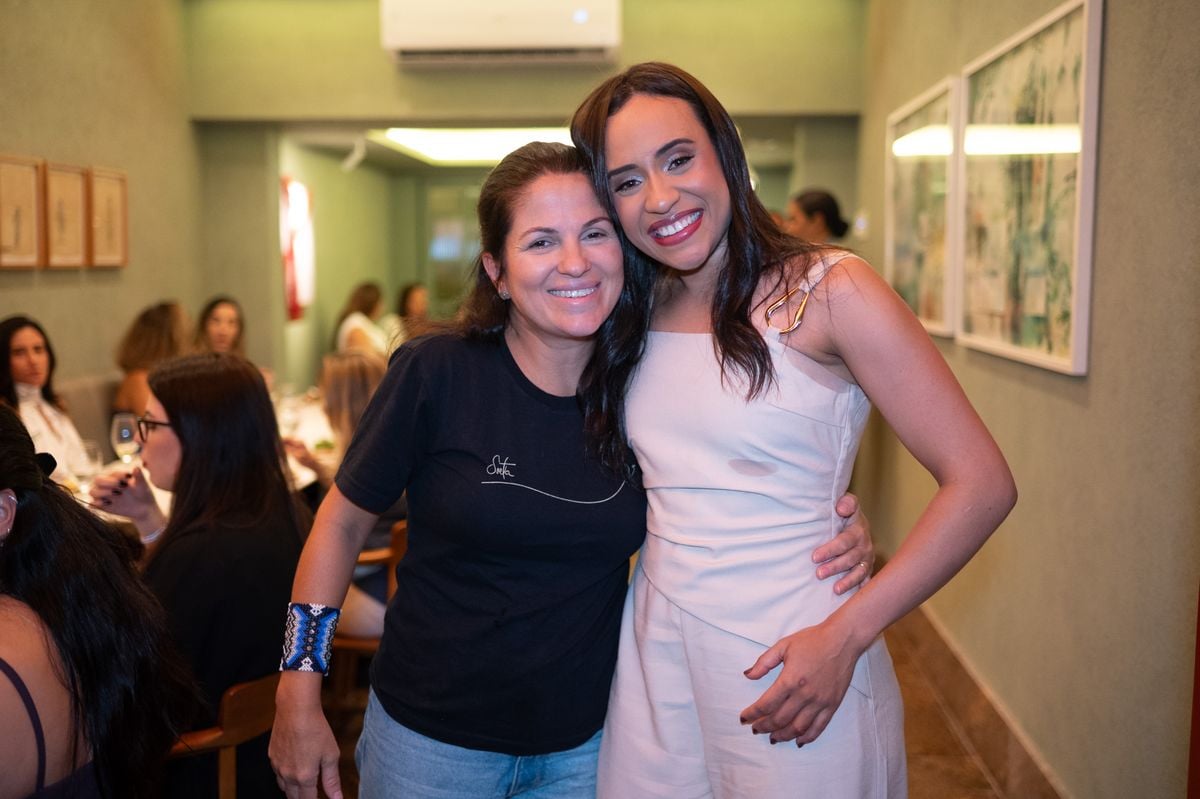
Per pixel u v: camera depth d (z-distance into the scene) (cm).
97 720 134
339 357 372
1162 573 204
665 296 147
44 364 411
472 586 148
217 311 551
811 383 132
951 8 376
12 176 438
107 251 527
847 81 584
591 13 563
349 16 603
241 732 194
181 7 610
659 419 140
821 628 124
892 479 485
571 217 137
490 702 147
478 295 150
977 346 331
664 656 140
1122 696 224
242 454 205
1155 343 207
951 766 324
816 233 492
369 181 1068
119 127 541
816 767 131
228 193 650
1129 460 220
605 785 147
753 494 134
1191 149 191
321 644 148
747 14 585
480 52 580
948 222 365
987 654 330
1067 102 249
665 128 131
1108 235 230
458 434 146
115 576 141
